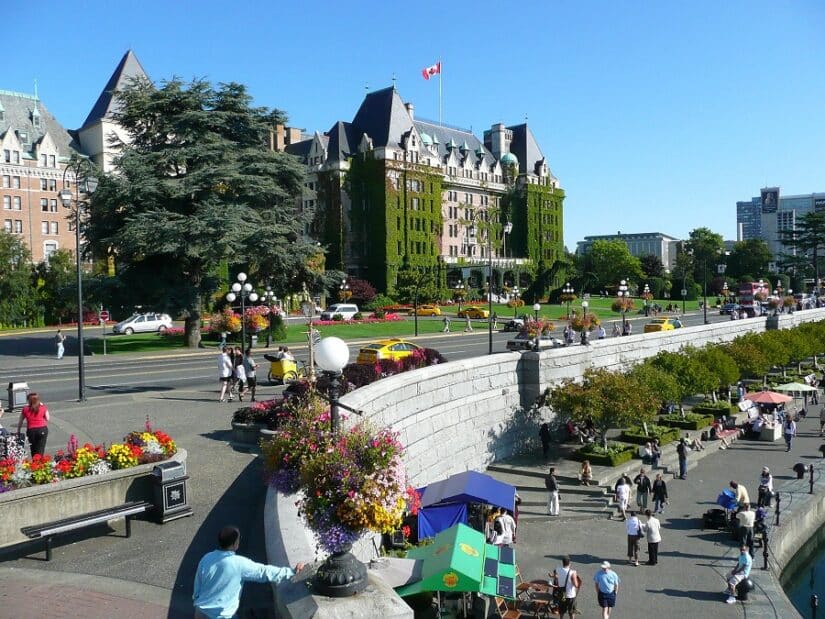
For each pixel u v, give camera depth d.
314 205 108.62
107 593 9.77
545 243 135.00
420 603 13.16
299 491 10.74
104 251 48.34
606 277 139.00
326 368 9.38
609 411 30.14
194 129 49.34
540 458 31.00
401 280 105.62
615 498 26.39
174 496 12.91
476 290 115.62
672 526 24.45
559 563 20.91
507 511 22.03
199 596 7.07
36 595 9.66
